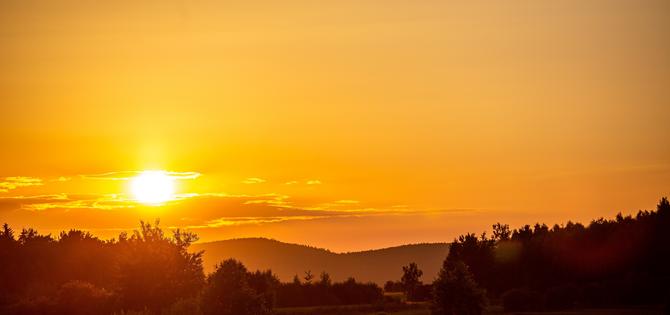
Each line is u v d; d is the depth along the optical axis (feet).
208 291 210.38
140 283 273.75
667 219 383.45
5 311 281.13
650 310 290.56
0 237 441.27
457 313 240.32
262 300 214.69
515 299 328.90
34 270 406.62
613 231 404.77
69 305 280.31
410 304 422.00
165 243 282.77
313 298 437.17
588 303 330.34
